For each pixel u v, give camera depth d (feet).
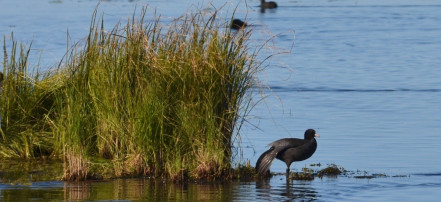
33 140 55.42
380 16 198.39
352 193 46.26
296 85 93.91
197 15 50.75
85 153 50.01
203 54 49.42
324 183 48.73
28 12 205.26
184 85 48.96
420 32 161.99
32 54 109.70
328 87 92.58
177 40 50.44
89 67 52.47
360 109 77.97
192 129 48.98
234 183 48.47
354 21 186.29
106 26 159.43
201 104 49.11
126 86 50.62
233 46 49.85
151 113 49.42
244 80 50.21
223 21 52.47
